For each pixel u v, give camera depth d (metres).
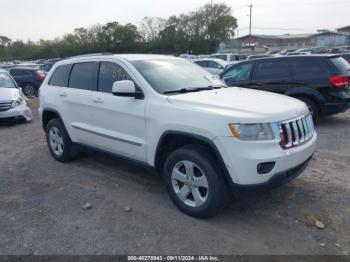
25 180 5.10
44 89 5.90
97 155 6.14
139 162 4.35
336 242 3.29
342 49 39.28
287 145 3.46
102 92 4.73
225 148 3.31
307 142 3.78
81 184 4.85
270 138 3.32
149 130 4.01
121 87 4.02
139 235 3.48
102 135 4.72
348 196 4.23
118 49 77.69
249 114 3.34
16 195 4.57
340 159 5.62
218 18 74.75
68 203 4.26
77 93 5.10
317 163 5.45
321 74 7.71
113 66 4.65
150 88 4.09
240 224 3.64
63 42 87.38
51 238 3.48
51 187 4.79
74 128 5.28
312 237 3.38
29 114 9.95
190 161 3.64
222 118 3.34
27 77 17.69
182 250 3.22
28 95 17.83
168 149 4.09
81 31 83.00
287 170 3.44
